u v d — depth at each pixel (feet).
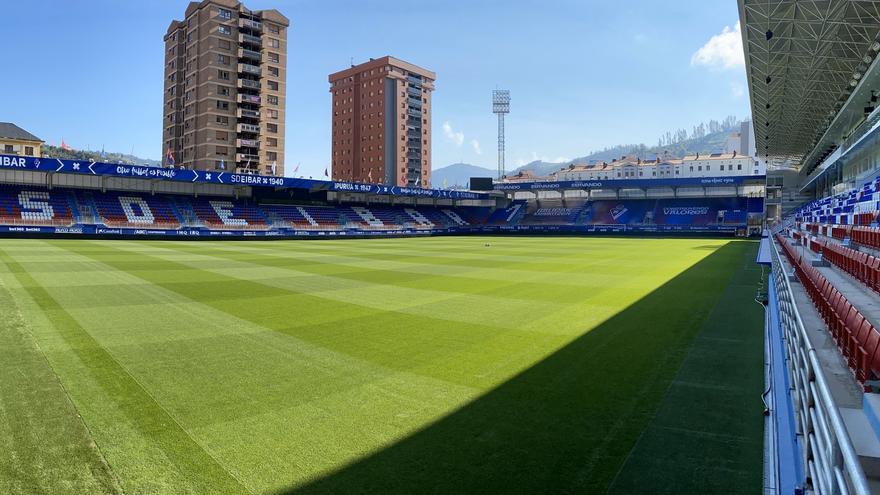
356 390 20.62
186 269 64.80
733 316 36.45
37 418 17.40
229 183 164.45
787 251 68.18
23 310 36.19
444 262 79.87
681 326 33.12
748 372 23.17
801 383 13.75
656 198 234.58
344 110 395.14
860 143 105.09
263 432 16.52
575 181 234.99
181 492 12.84
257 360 24.75
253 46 244.42
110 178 159.63
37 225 132.57
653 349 27.27
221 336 29.53
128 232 144.77
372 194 222.89
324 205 209.77
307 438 16.10
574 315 36.68
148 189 167.94
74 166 135.85
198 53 234.79
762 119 144.77
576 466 14.34
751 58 96.94
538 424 17.29
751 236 192.24
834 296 25.82
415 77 393.29
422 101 399.44
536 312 37.76
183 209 166.91
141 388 20.61
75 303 39.40
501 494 12.85
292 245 126.62
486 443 15.80
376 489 13.07
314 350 26.68
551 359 25.27
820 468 9.58
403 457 14.84
